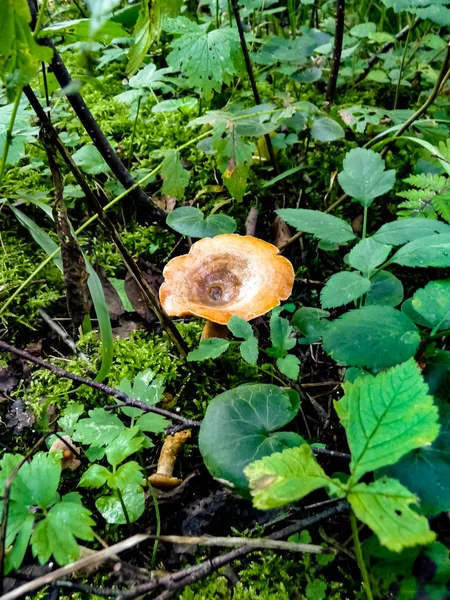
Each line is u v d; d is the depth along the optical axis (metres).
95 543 0.21
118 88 0.48
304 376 0.29
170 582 0.16
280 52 0.40
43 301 0.31
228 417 0.21
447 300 0.20
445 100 0.43
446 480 0.17
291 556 0.21
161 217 0.36
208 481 0.24
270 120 0.36
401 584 0.17
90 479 0.19
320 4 0.54
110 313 0.32
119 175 0.32
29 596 0.20
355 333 0.19
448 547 0.20
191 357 0.23
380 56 0.48
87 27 0.16
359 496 0.13
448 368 0.20
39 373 0.28
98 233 0.37
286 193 0.38
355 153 0.27
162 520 0.22
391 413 0.14
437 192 0.26
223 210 0.38
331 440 0.25
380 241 0.23
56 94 0.42
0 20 0.14
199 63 0.32
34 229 0.29
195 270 0.28
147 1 0.16
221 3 0.46
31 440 0.26
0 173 0.20
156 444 0.26
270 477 0.14
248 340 0.23
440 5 0.33
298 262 0.35
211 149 0.33
